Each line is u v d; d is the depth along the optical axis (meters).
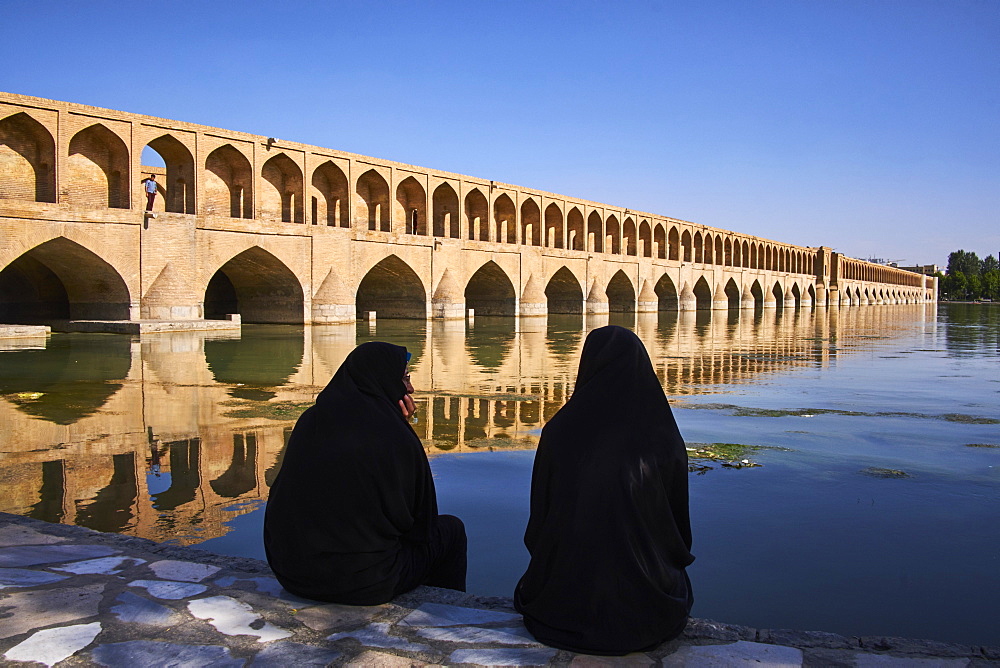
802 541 3.56
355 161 24.44
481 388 8.85
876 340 18.72
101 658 2.00
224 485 4.61
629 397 2.25
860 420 6.86
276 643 2.09
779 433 6.22
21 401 7.53
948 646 2.08
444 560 2.81
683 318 32.12
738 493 4.38
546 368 11.11
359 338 16.94
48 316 20.95
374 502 2.37
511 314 31.11
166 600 2.39
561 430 2.24
